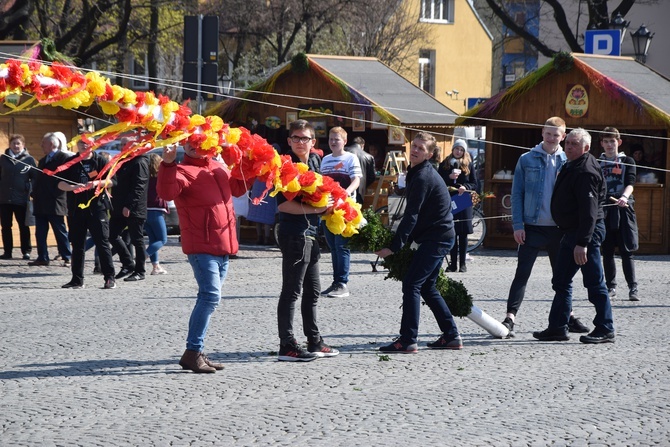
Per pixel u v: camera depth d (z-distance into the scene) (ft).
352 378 30.45
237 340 36.42
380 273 59.06
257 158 30.58
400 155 80.12
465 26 201.16
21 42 63.67
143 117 27.35
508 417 25.96
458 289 35.88
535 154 38.22
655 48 154.30
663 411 26.73
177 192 29.81
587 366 32.48
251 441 23.62
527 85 77.05
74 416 25.82
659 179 76.59
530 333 38.63
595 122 75.61
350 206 33.04
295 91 83.15
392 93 82.48
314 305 33.58
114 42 128.57
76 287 51.44
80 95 25.89
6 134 70.95
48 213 61.31
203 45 68.03
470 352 34.73
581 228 35.40
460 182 60.64
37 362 32.48
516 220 38.17
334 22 153.89
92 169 50.65
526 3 170.81
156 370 31.42
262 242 78.48
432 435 24.21
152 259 58.23
